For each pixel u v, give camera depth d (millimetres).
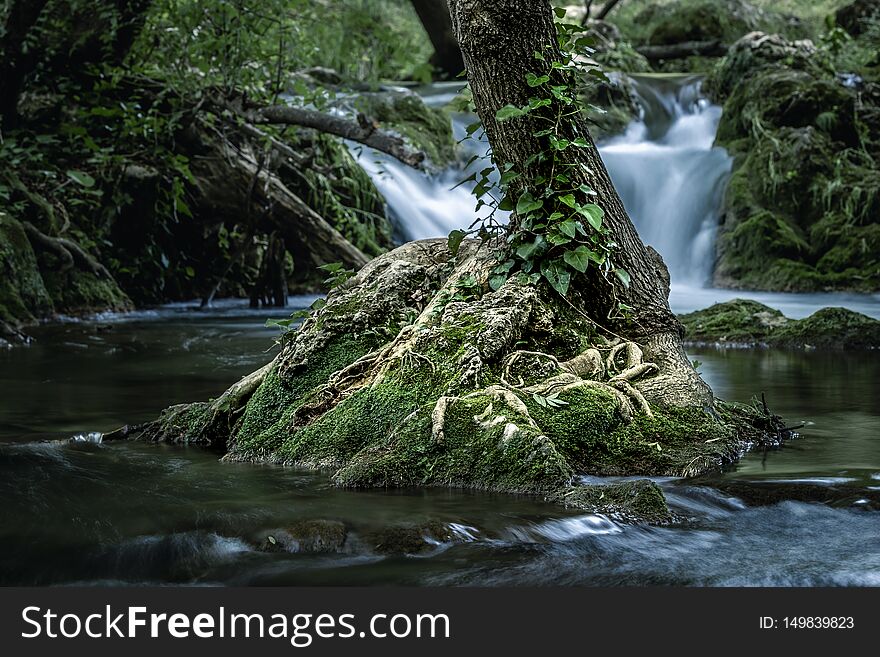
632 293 5125
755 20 24859
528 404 4383
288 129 13000
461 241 5441
